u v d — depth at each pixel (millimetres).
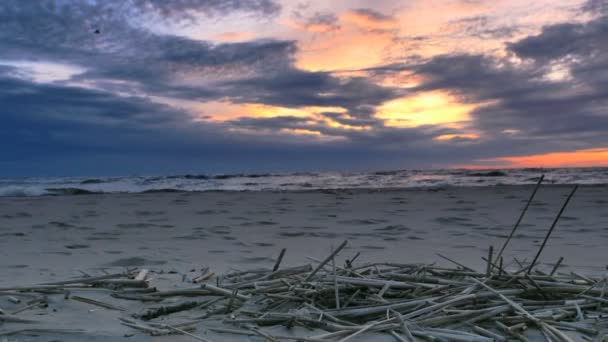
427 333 2146
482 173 28156
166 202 10242
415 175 28062
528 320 2275
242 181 22859
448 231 6023
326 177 27172
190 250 4793
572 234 5695
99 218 7473
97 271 3723
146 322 2420
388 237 5590
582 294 2639
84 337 2195
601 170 32469
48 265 3973
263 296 2725
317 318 2381
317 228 6363
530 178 22016
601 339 2074
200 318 2473
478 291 2645
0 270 3717
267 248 4918
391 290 2789
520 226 6379
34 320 2408
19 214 7973
